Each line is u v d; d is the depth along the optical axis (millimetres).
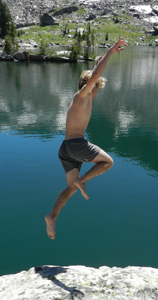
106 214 9305
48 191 10703
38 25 162875
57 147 15078
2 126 18984
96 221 8922
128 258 7312
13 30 75812
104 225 8703
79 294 2184
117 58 72062
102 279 2455
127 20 164000
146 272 2695
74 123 2602
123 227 8594
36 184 11227
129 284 2377
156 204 9844
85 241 8008
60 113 22312
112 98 28062
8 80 39500
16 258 7312
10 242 7961
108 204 9898
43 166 12781
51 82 37875
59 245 7828
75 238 8156
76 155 2559
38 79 40500
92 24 161875
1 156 13898
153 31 146000
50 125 19172
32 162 13188
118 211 9461
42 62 67500
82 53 77938
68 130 2656
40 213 9344
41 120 20375
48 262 7141
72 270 2648
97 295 2199
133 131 18062
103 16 172625
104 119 20812
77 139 2568
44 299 2104
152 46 125500
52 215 2680
